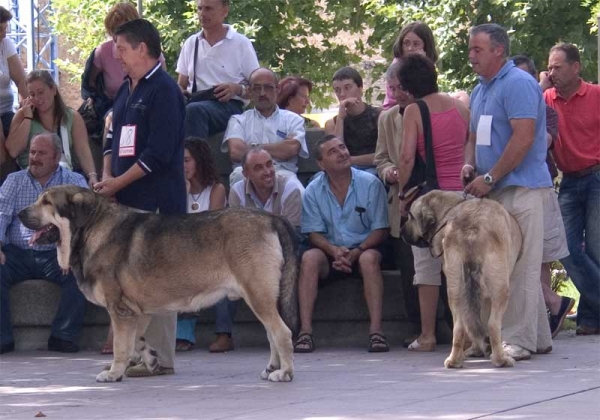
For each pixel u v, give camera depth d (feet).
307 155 46.21
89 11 104.37
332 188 41.63
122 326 32.73
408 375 32.99
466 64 90.48
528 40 88.12
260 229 31.50
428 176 37.96
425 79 38.63
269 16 100.07
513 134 34.99
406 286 41.06
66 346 41.93
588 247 43.55
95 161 47.91
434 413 25.95
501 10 88.53
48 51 129.39
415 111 38.14
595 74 88.89
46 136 42.50
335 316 42.39
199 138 42.73
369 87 103.60
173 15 93.91
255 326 42.80
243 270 31.37
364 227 41.47
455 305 33.96
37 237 32.73
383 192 41.52
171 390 31.14
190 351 41.37
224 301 40.96
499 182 35.78
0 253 41.65
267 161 41.37
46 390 31.86
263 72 45.44
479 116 36.45
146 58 32.96
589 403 26.94
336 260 40.68
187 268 31.71
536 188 35.65
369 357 38.04
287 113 46.29
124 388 31.71
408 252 40.65
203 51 48.47
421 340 39.45
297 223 41.91
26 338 43.01
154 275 31.86
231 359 38.63
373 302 39.93
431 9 90.27
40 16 121.39
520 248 35.53
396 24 93.66
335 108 118.52
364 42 119.34
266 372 33.12
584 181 43.50
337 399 28.66
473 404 27.17
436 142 38.06
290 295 32.07
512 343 35.65
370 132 44.96
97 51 47.75
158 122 32.73
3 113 48.11
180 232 31.91
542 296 36.91
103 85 47.96
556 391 28.99
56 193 32.58
